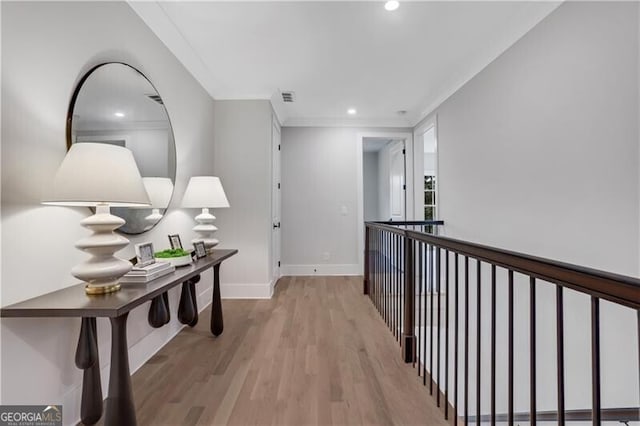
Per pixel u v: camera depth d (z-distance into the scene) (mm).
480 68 2969
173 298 2602
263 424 1544
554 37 2080
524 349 2406
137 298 1318
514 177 2498
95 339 1515
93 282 1363
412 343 2158
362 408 1670
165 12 2188
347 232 4938
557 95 2061
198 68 3010
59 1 1466
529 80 2318
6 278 1219
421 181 4824
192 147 3020
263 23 2346
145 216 2141
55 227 1442
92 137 1656
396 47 2717
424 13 2242
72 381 1521
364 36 2543
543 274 922
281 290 4031
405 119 4855
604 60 1734
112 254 1429
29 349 1305
